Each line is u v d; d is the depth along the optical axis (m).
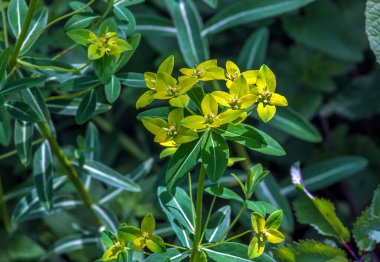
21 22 0.61
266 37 0.76
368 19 0.62
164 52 0.86
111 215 0.70
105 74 0.55
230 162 0.53
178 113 0.48
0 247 0.79
